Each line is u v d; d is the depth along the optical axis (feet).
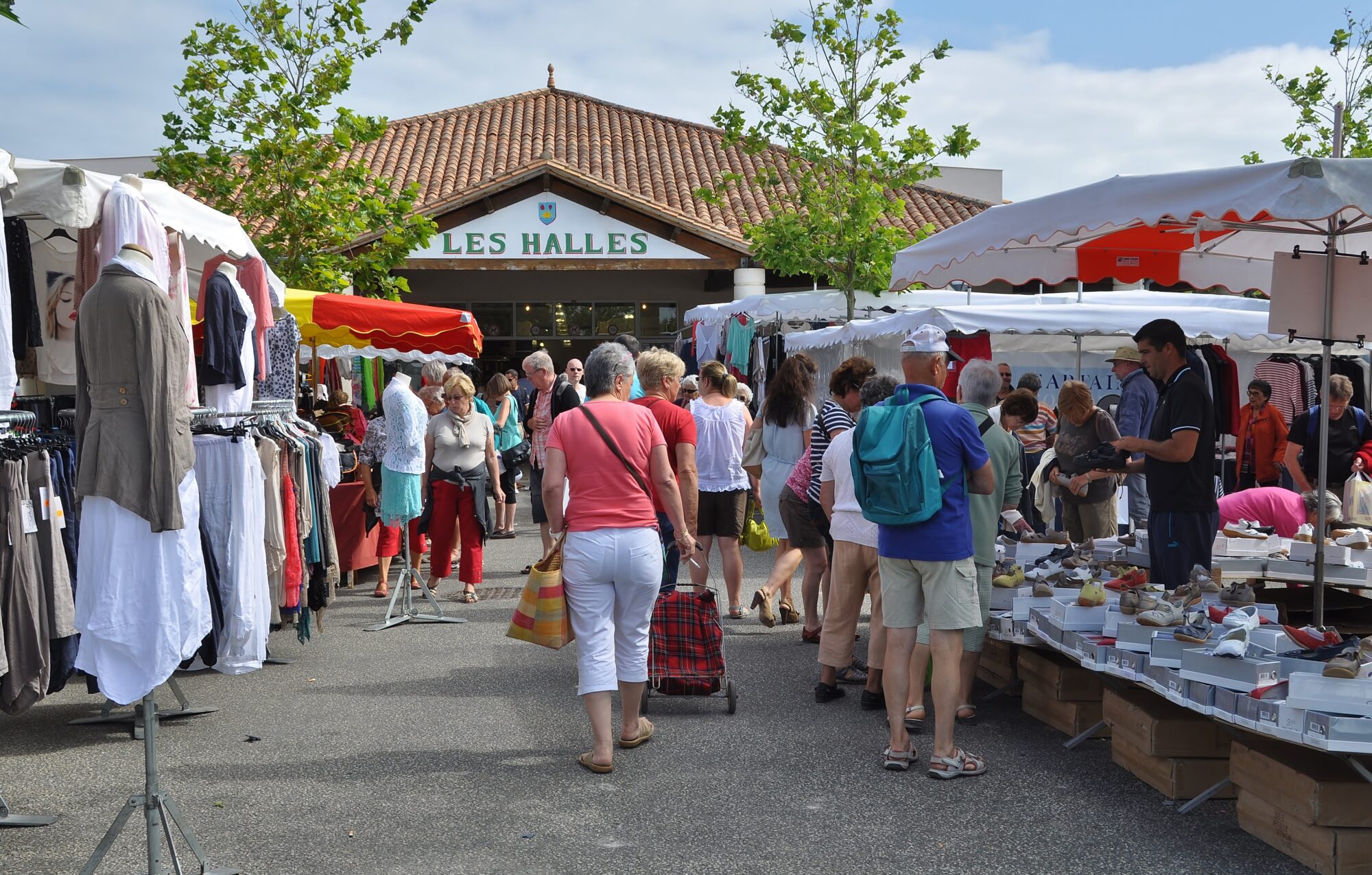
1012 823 15.02
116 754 18.17
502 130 89.25
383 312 37.68
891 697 17.13
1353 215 18.81
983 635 19.83
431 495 31.63
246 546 19.53
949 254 21.13
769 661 24.20
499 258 71.31
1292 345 40.50
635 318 82.79
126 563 13.01
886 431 16.52
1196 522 19.26
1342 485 32.63
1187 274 25.91
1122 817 15.21
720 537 28.40
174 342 13.16
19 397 19.66
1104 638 17.13
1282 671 14.29
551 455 17.15
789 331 53.47
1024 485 34.22
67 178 16.58
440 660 24.68
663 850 14.21
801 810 15.52
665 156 85.71
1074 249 25.54
